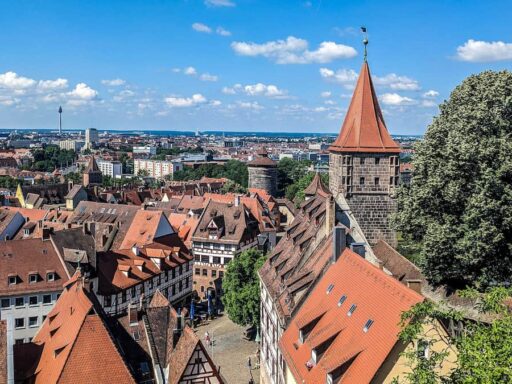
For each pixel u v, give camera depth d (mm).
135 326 51562
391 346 30000
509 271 42219
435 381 22672
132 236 101125
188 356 47375
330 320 39406
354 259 43000
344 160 62500
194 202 148125
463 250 41094
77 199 155250
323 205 59562
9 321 43562
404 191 50281
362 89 64500
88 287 51500
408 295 32156
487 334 22031
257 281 76188
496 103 43938
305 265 54219
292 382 42531
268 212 136500
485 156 41375
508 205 40562
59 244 80125
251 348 78188
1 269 74500
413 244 51156
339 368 32719
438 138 46750
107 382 42562
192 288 102562
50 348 46625
